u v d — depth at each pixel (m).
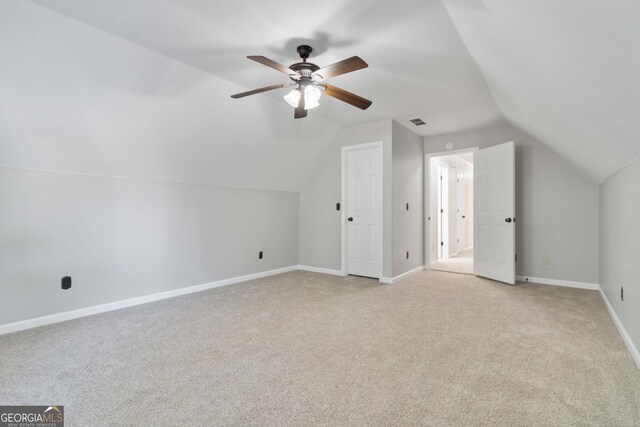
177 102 2.92
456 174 7.18
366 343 2.30
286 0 1.86
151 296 3.39
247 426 1.43
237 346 2.26
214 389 1.72
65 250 2.81
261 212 4.62
